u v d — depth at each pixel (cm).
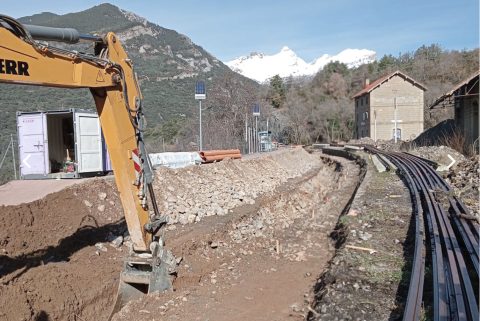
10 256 769
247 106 3706
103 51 664
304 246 1152
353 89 8069
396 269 802
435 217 1087
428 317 585
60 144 1447
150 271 760
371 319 620
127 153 689
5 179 1697
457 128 2984
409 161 2380
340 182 2270
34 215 898
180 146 2819
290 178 2309
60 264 788
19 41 541
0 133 2302
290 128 6962
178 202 1275
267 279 916
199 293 819
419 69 8131
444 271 708
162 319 710
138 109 708
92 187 1097
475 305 566
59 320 674
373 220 1144
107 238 959
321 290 782
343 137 6862
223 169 1805
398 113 5638
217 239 1092
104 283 779
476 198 1323
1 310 613
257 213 1384
